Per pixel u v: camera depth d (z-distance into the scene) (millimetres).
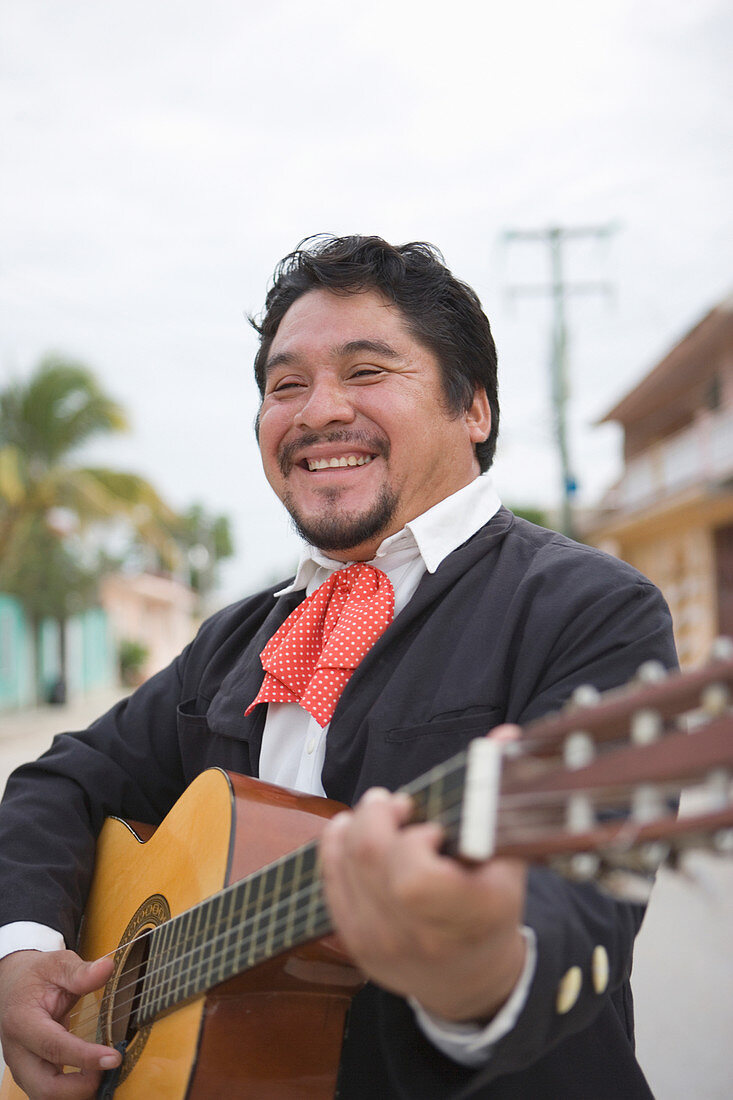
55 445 19312
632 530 22500
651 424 22531
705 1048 3279
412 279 1678
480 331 1735
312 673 1646
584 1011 1081
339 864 913
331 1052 1317
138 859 1727
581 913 1093
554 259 19203
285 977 1282
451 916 836
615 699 780
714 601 20047
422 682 1473
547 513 27234
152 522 24047
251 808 1441
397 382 1628
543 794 805
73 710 25000
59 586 22344
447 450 1667
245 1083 1283
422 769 1414
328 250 1701
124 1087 1440
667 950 4371
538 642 1396
